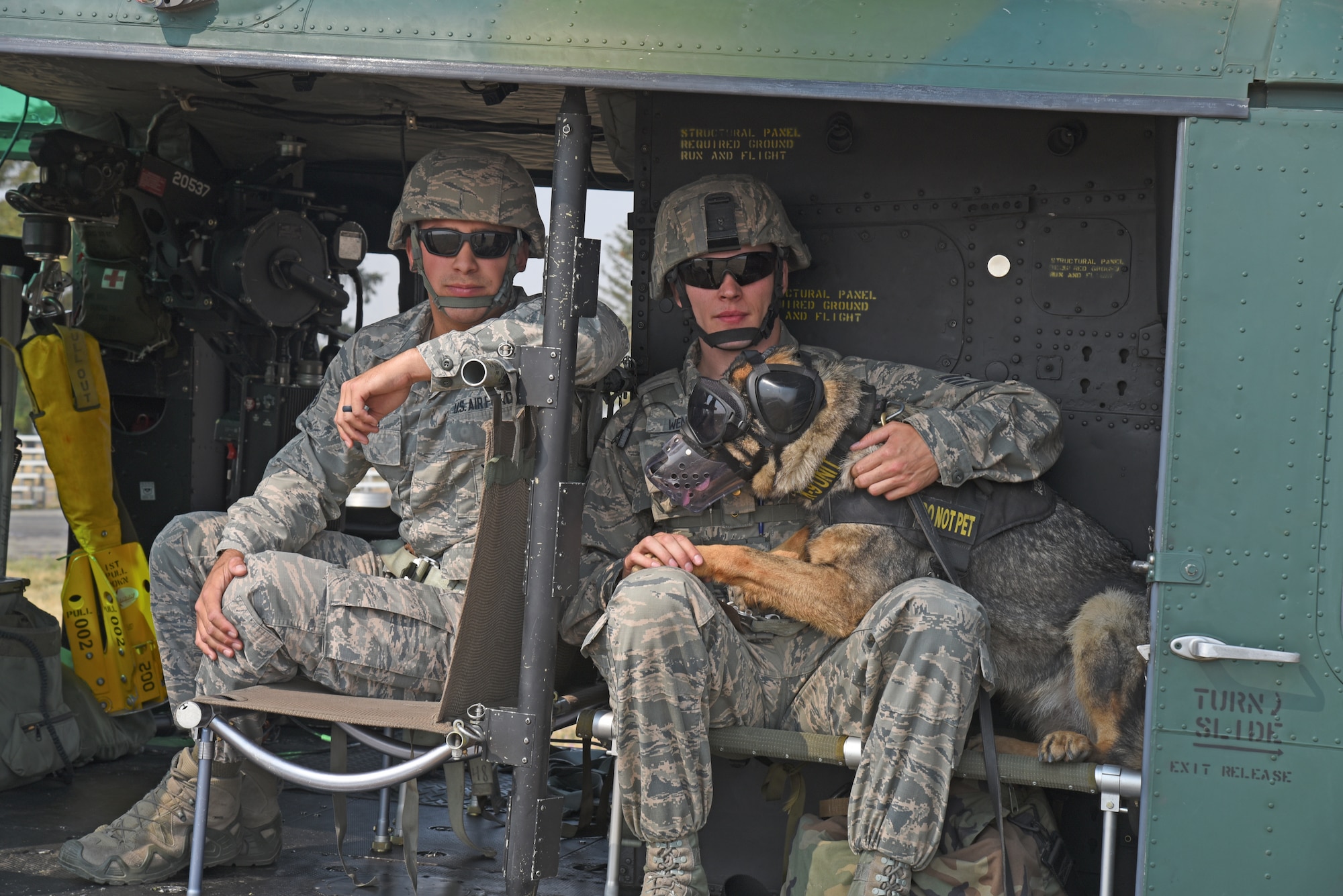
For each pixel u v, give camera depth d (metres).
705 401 2.51
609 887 2.35
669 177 3.13
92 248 4.03
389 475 2.83
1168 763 2.00
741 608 2.58
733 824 2.72
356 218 4.47
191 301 4.05
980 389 2.75
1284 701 1.97
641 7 2.07
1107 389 2.92
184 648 2.74
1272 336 1.99
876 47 2.04
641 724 2.27
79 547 3.94
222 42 2.10
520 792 2.20
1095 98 2.00
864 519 2.57
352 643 2.53
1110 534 2.81
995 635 2.68
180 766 2.73
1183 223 2.01
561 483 2.21
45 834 3.04
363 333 2.96
